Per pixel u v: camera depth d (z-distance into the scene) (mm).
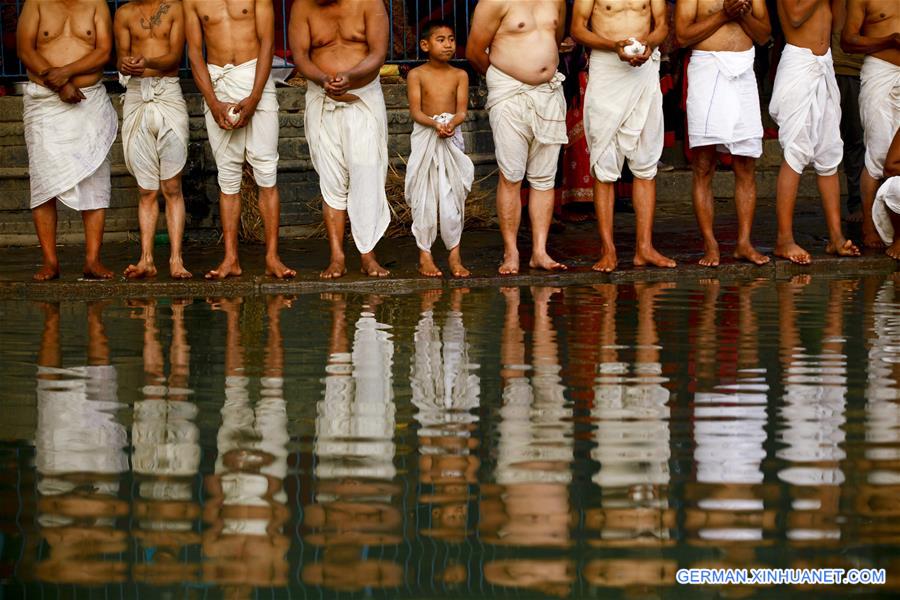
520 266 10945
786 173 10695
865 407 5742
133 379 6555
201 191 13445
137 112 10391
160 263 11688
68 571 4078
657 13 10414
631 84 10344
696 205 10680
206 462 5090
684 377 6395
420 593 3912
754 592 3912
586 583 3965
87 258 10656
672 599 3875
